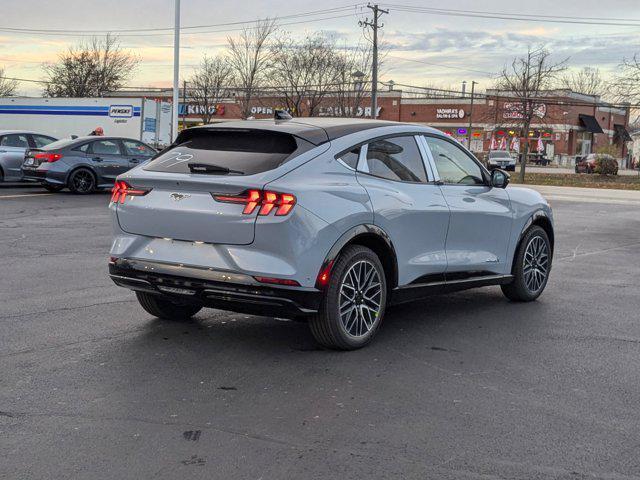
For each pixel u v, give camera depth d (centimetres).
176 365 495
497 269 684
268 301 486
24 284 754
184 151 550
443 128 7031
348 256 520
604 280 876
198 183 498
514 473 338
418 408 422
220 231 492
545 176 4359
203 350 532
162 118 3023
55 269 841
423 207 583
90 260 904
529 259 728
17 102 3228
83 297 700
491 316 666
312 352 533
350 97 4678
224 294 494
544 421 406
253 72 4603
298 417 404
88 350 526
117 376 469
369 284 543
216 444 365
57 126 3119
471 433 386
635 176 4619
